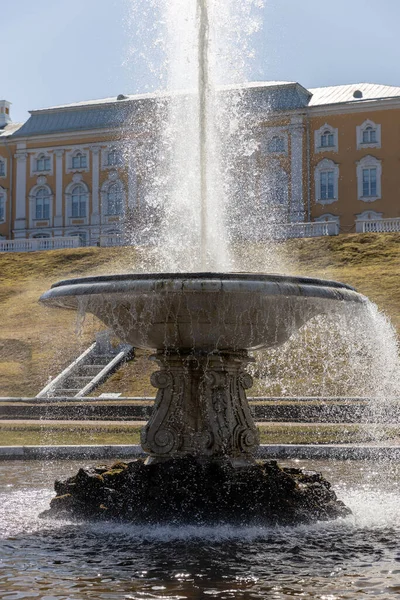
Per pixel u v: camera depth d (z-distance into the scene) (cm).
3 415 2261
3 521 882
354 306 924
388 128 6122
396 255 4303
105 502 883
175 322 880
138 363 2962
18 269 4884
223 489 869
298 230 4881
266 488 876
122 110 6700
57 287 894
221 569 670
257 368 2662
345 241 4603
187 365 920
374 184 6153
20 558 712
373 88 6450
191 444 908
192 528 834
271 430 1797
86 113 6956
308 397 2222
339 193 6191
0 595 595
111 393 2645
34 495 1062
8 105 7756
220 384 914
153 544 767
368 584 624
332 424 1906
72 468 1314
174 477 880
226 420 911
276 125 6256
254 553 730
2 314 3869
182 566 681
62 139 6938
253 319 882
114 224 6731
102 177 6788
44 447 1445
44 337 3375
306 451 1441
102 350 3086
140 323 896
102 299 881
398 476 1238
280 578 642
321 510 888
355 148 6162
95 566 682
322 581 633
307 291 839
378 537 802
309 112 6184
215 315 868
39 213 7012
